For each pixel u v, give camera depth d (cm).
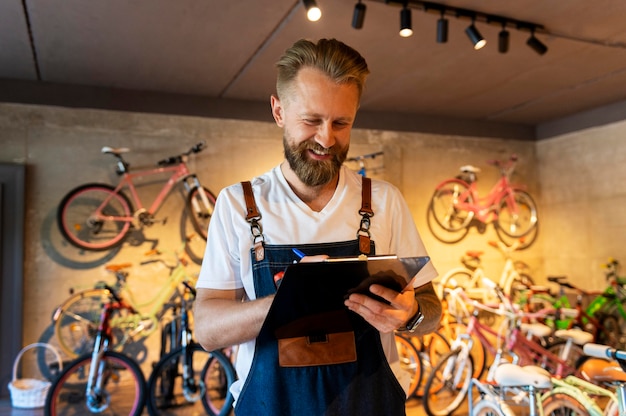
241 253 116
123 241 494
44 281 474
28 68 443
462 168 608
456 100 561
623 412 222
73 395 443
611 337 538
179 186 520
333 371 109
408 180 610
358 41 392
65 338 475
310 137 109
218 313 109
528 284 587
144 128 509
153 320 468
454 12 342
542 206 674
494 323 596
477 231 635
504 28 362
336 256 115
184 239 518
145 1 324
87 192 486
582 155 617
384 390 113
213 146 532
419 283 127
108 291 414
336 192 122
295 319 104
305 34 377
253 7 334
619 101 569
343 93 106
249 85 496
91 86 493
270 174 125
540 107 594
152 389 380
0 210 457
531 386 249
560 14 353
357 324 113
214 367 398
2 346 456
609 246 582
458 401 406
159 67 444
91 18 347
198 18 349
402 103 571
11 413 415
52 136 481
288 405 108
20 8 331
